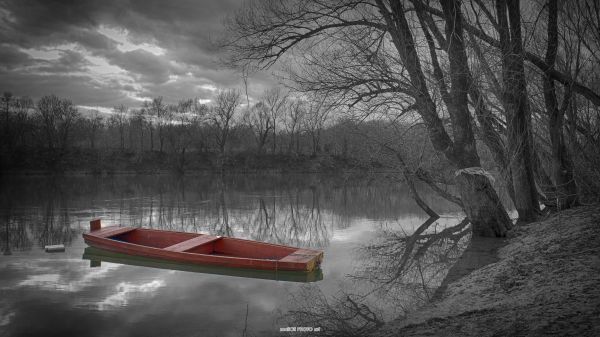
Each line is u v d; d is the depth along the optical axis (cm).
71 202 2698
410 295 809
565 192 1357
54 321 698
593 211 1175
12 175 5984
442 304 696
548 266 755
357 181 4922
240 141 8106
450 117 1334
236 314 728
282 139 8125
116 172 6725
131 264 1109
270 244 1136
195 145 7631
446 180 1675
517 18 1170
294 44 1438
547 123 1420
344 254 1255
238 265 998
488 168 1798
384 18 1302
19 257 1192
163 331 650
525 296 615
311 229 1731
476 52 1152
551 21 1140
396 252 1273
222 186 4297
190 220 1970
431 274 978
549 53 1181
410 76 1300
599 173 1243
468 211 1391
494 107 1373
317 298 816
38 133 7500
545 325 467
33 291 868
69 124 7388
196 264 1041
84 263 1118
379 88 1363
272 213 2231
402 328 584
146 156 7156
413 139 1495
